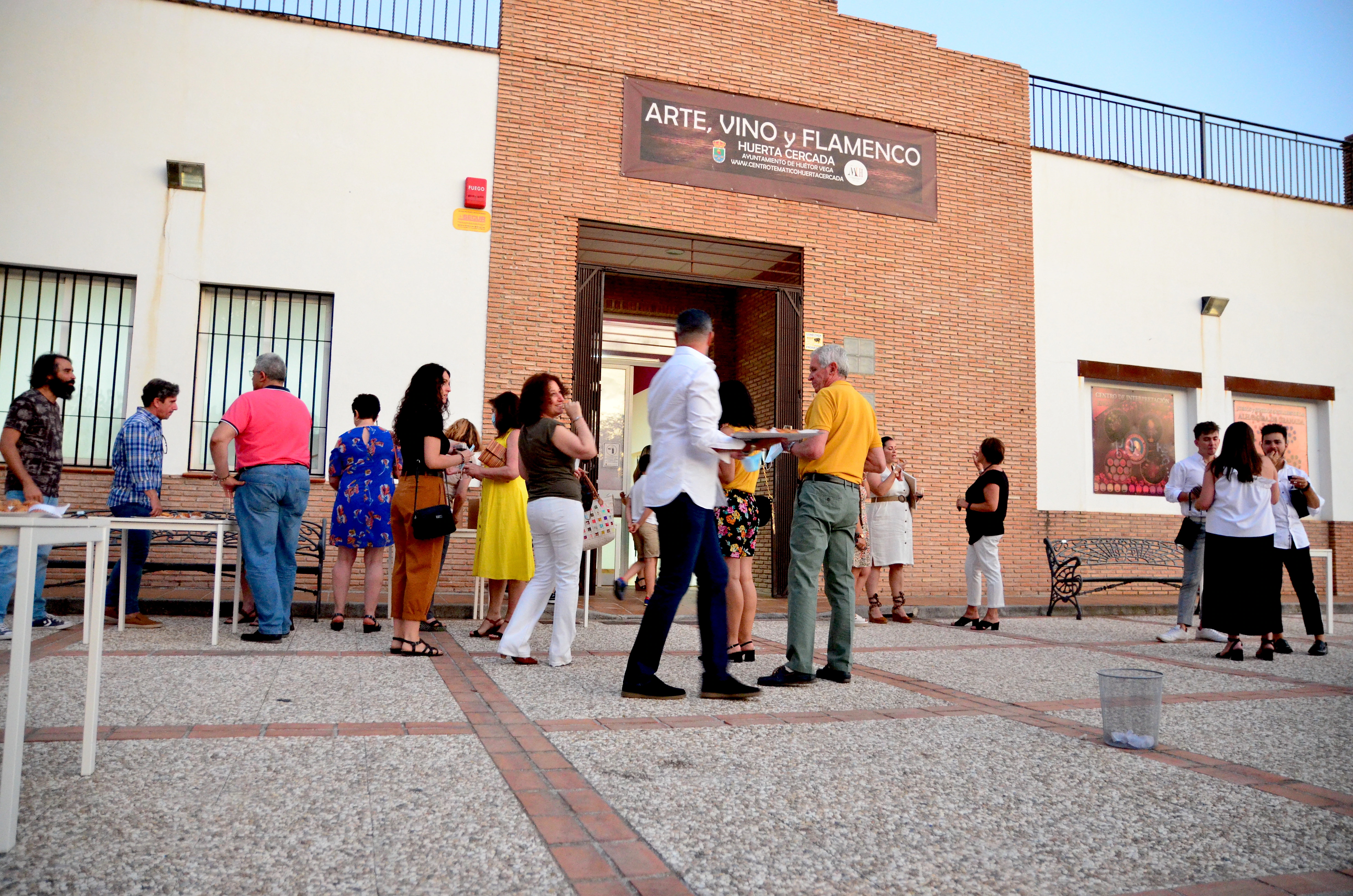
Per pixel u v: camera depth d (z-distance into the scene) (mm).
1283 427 7176
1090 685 5203
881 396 11680
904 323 11891
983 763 3305
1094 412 13062
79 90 9180
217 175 9484
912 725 3922
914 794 2881
